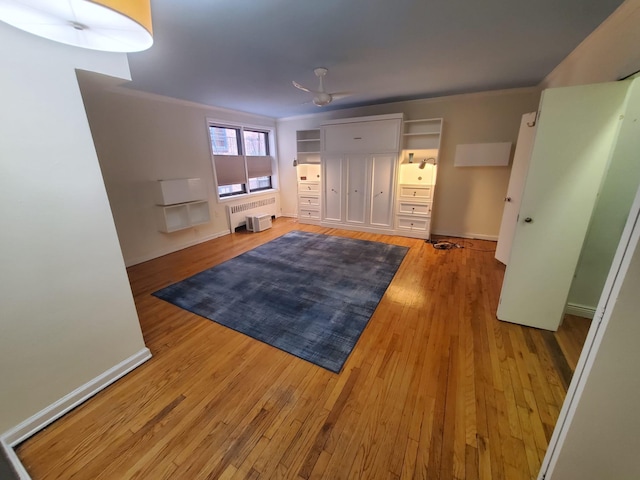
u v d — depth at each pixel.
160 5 1.53
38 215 1.31
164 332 2.18
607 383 0.79
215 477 1.18
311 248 4.15
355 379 1.69
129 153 3.45
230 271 3.35
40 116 1.27
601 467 0.88
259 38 1.97
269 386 1.65
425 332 2.13
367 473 1.18
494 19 1.79
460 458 1.23
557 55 2.48
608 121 1.66
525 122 2.99
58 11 0.89
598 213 2.08
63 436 1.36
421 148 4.46
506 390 1.59
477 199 4.37
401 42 2.11
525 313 2.16
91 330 1.57
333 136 4.81
